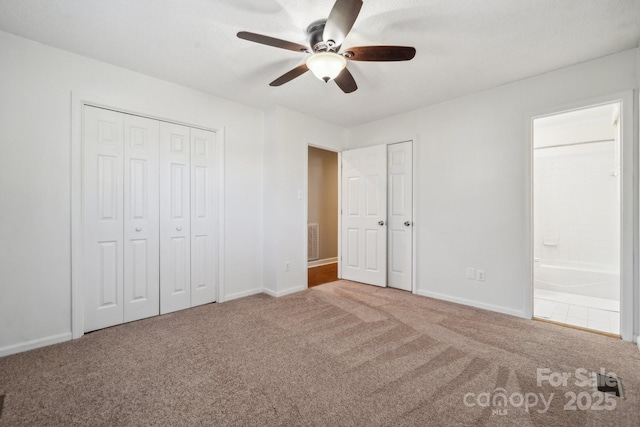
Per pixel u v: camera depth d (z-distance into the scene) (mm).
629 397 1610
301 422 1425
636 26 1949
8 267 2088
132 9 1791
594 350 2148
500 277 2945
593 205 4246
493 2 1718
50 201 2238
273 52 2299
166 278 2914
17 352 2105
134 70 2604
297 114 3697
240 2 1722
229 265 3363
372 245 4035
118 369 1888
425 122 3512
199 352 2119
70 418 1443
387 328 2549
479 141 3068
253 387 1703
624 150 2285
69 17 1875
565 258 4422
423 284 3549
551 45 2186
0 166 2051
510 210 2877
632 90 2252
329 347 2197
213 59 2406
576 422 1423
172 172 2945
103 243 2539
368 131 4137
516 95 2814
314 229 5555
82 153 2410
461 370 1881
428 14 1819
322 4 1736
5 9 1794
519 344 2244
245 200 3504
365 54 1816
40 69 2188
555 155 4512
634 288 2279
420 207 3570
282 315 2867
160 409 1512
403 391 1665
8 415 1461
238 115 3414
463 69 2555
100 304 2527
